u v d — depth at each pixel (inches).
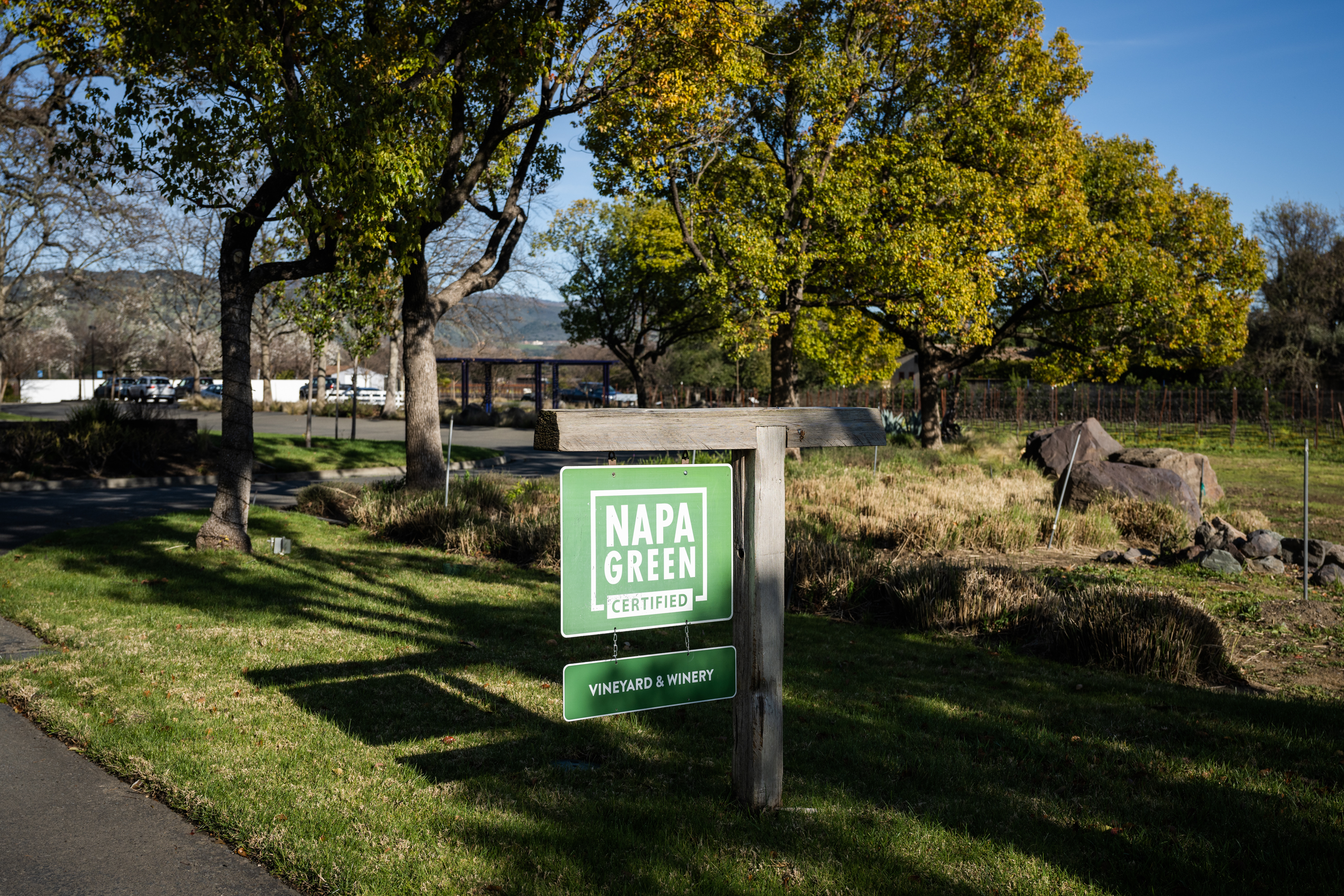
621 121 685.3
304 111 390.0
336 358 2217.0
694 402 2546.8
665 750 195.2
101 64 477.1
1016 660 293.0
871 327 1384.1
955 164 1015.0
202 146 414.0
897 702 235.9
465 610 331.9
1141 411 1691.7
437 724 207.0
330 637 284.8
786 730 209.3
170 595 339.0
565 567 151.3
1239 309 1273.4
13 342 2251.5
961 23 986.7
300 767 178.1
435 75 479.2
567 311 1774.1
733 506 166.9
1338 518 684.7
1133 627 291.7
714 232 876.6
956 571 366.9
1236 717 227.9
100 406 868.0
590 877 135.4
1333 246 2023.9
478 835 149.3
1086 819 163.2
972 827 159.0
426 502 534.9
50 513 584.4
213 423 1542.8
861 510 572.1
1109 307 1144.8
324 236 464.4
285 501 697.6
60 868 140.7
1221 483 937.5
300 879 136.7
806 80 871.1
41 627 286.0
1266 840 155.0
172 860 144.5
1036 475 764.6
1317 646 319.6
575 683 151.1
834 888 134.9
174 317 2490.2
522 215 668.7
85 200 897.5
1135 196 1221.7
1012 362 2107.5
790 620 345.7
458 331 2139.5
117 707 210.7
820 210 866.1
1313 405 1606.8
